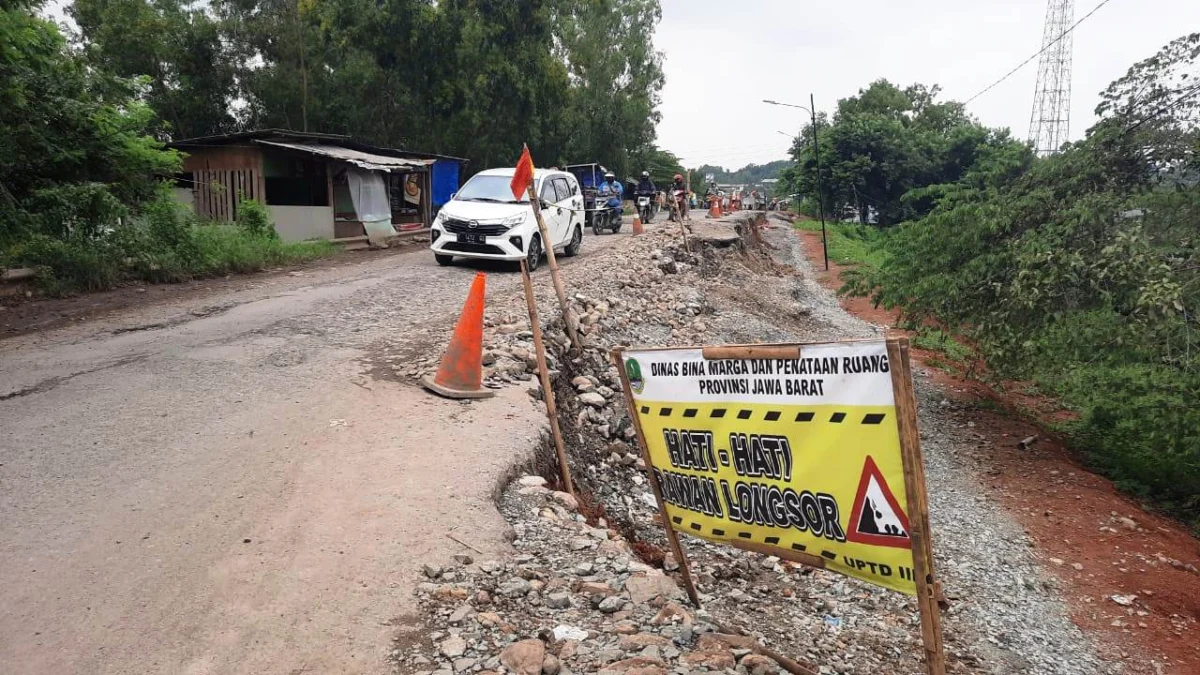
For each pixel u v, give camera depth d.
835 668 4.53
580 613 3.95
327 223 20.72
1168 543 7.64
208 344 8.58
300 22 32.72
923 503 2.90
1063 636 5.75
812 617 5.29
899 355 2.86
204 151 20.78
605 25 51.25
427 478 5.26
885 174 50.66
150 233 13.75
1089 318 9.06
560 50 48.25
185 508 4.70
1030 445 10.30
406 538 4.46
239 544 4.30
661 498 4.08
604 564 4.50
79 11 30.22
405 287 12.65
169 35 31.27
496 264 15.72
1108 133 10.48
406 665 3.38
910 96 68.94
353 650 3.46
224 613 3.68
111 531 4.40
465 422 6.43
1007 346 9.97
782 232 42.12
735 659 3.64
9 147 12.35
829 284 24.55
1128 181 10.60
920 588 2.92
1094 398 11.34
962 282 10.75
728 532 3.71
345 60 33.00
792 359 3.26
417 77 30.50
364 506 4.81
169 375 7.36
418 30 29.16
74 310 10.53
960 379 13.58
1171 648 5.67
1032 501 8.48
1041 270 9.37
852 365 3.05
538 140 34.84
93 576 3.95
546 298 11.44
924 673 4.80
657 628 3.82
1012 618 5.94
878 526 3.07
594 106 50.41
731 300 16.95
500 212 14.56
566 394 8.30
